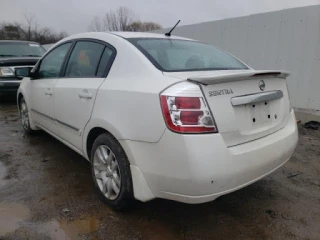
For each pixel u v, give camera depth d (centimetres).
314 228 256
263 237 243
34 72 432
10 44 881
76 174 351
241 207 286
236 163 217
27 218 262
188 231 248
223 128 215
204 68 272
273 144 249
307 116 570
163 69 246
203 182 206
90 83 292
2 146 447
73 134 327
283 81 282
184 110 207
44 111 396
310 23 544
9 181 331
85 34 342
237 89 230
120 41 285
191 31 778
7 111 718
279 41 594
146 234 243
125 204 261
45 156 407
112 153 262
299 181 344
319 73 544
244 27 651
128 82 251
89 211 273
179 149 206
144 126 225
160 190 227
